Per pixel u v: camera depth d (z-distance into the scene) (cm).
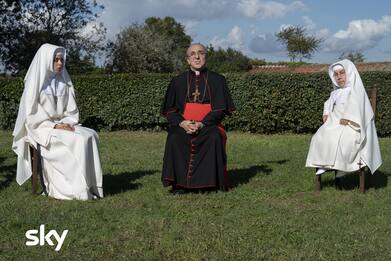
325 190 743
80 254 474
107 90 1606
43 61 688
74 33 2803
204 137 715
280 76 1535
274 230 540
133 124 1627
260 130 1571
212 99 737
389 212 621
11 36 2742
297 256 466
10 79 1592
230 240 508
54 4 2769
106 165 952
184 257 464
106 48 3036
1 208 622
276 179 822
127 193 715
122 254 474
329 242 506
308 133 1573
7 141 1318
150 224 561
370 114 717
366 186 770
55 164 671
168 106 746
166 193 720
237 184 784
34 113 683
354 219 589
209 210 623
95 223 564
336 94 735
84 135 671
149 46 3127
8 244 497
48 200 664
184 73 752
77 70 2847
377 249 489
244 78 1552
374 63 2725
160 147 1230
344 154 703
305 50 4016
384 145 1303
